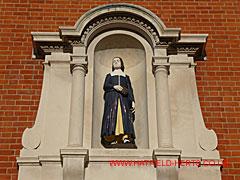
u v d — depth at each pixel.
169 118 8.98
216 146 8.94
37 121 9.20
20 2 11.09
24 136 8.96
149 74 9.82
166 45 9.83
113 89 9.65
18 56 10.29
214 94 9.88
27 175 8.52
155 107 9.42
